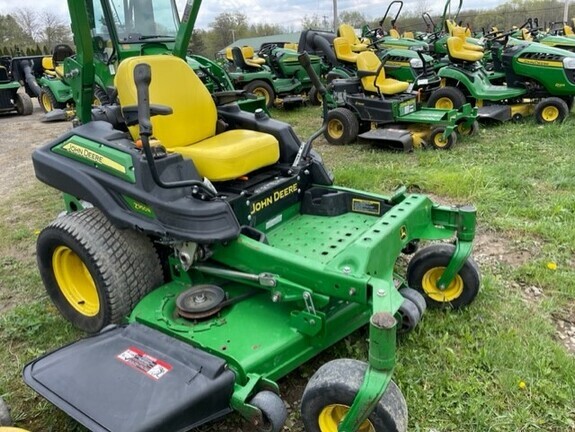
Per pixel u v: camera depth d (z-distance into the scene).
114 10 6.57
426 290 3.10
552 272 3.45
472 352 2.70
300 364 2.36
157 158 2.61
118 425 1.93
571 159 5.77
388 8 12.16
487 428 2.26
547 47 7.60
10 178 6.46
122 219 2.68
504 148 6.41
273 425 2.06
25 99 11.94
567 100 7.80
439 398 2.42
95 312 3.00
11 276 3.78
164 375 2.13
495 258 3.71
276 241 2.94
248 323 2.43
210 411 2.09
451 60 8.08
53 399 2.08
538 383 2.45
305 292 2.27
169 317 2.53
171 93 3.13
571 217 4.22
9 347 2.97
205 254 2.57
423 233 2.94
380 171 5.55
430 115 6.74
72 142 2.95
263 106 4.64
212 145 3.00
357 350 2.72
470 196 4.78
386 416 1.92
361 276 2.16
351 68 9.40
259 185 3.04
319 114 9.89
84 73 3.45
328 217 3.26
